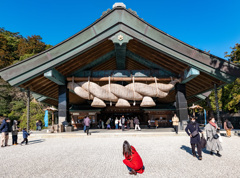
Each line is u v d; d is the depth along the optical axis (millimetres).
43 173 5102
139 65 20375
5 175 4992
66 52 14062
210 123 7066
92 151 8141
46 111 26609
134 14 14227
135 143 10266
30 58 13875
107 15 14320
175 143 10000
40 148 9258
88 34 14188
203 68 13797
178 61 15180
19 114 37219
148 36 14094
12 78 13617
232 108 27234
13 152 8398
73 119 24109
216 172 4895
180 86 16906
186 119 16234
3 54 54438
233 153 7227
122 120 16984
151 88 16656
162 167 5445
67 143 10805
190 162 5953
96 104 16188
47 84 17938
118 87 16609
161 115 24891
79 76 17438
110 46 16516
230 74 13516
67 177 4711
